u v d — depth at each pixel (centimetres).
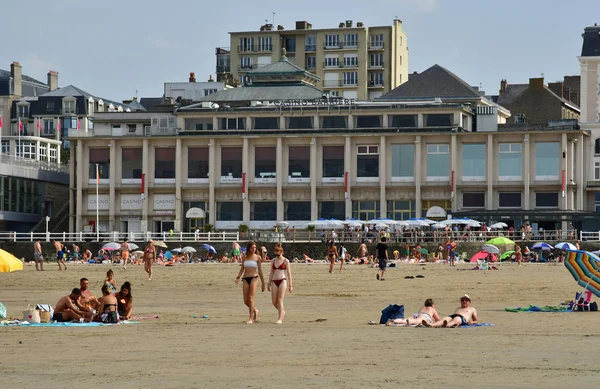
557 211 10256
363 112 11338
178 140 11375
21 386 1950
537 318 3300
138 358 2348
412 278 6216
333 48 17912
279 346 2558
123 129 12069
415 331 2917
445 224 9562
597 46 12312
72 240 10006
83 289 3509
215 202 11394
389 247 9369
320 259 9425
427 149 11081
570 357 2258
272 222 11319
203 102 11912
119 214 11506
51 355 2428
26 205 12031
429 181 11050
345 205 11194
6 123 17100
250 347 2545
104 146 11556
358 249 9300
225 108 11594
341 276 6562
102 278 6581
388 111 11294
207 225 11181
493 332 2861
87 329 3084
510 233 9600
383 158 11100
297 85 12725
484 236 9250
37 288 5694
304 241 9581
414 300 4403
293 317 3562
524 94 14988
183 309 4031
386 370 2094
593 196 11450
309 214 11269
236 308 4059
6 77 17262
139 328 3106
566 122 11562
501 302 4184
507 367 2112
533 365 2138
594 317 3303
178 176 11375
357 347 2514
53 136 16975
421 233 9512
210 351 2470
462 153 11012
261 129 11488
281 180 11250
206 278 6531
